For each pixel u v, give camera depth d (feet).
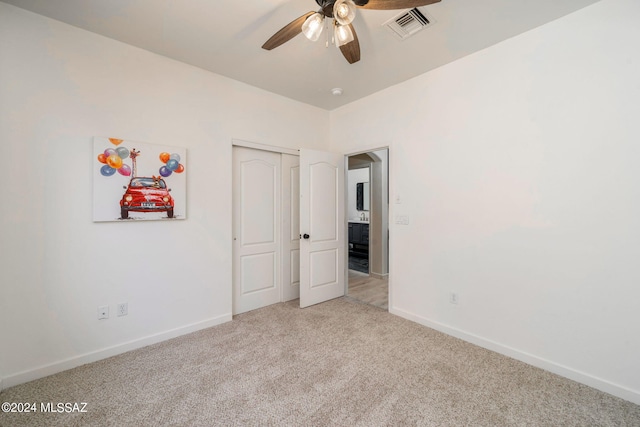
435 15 6.40
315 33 5.30
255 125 10.28
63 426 5.01
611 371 5.97
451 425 5.04
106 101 7.27
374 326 9.22
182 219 8.48
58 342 6.66
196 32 7.07
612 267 5.96
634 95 5.69
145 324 7.91
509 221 7.42
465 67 8.21
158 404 5.57
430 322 9.14
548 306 6.80
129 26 6.84
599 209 6.10
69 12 6.34
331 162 11.84
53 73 6.58
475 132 8.04
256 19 6.59
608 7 5.94
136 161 7.63
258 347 7.82
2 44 6.04
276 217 11.39
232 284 10.02
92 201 7.05
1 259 6.03
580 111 6.31
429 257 9.17
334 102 11.79
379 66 8.75
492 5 6.09
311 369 6.75
